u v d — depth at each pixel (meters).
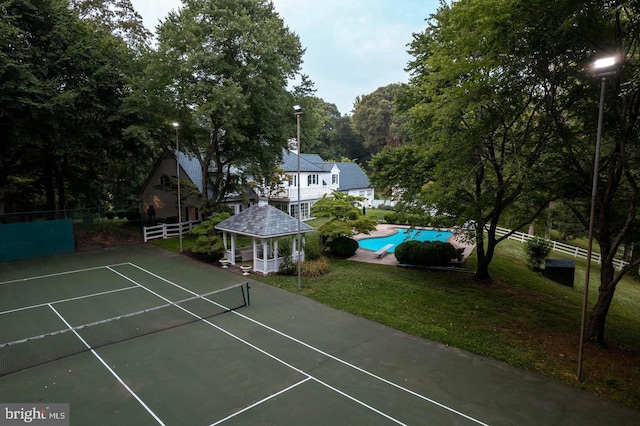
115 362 9.68
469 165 14.61
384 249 24.34
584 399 8.53
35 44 21.36
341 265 20.89
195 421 7.39
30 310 13.37
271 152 26.02
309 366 9.70
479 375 9.47
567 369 9.91
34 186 28.05
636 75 8.85
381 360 10.13
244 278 17.86
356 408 7.93
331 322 12.73
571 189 13.08
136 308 13.71
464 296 15.91
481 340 11.52
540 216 17.47
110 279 17.31
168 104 22.83
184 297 15.04
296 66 25.06
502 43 10.84
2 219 20.97
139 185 41.25
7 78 18.53
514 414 7.89
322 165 43.34
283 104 23.38
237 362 9.82
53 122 20.67
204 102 21.52
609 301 11.24
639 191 10.77
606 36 10.16
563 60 10.99
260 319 12.86
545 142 13.45
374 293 15.94
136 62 23.69
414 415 7.74
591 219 9.07
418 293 16.12
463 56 12.13
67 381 8.73
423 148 16.28
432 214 20.66
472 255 24.06
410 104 18.75
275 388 8.63
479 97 12.23
